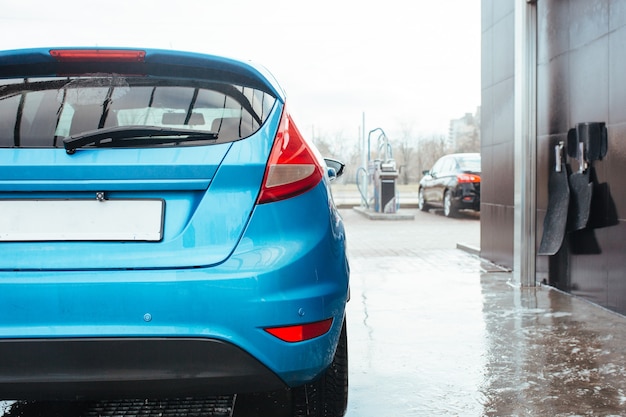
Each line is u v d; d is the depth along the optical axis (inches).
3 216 82.7
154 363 80.4
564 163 225.3
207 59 88.9
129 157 82.5
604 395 129.6
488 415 119.7
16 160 82.4
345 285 93.0
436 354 159.5
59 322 80.0
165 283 80.3
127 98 89.1
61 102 88.3
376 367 149.5
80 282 80.0
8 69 90.7
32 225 82.6
